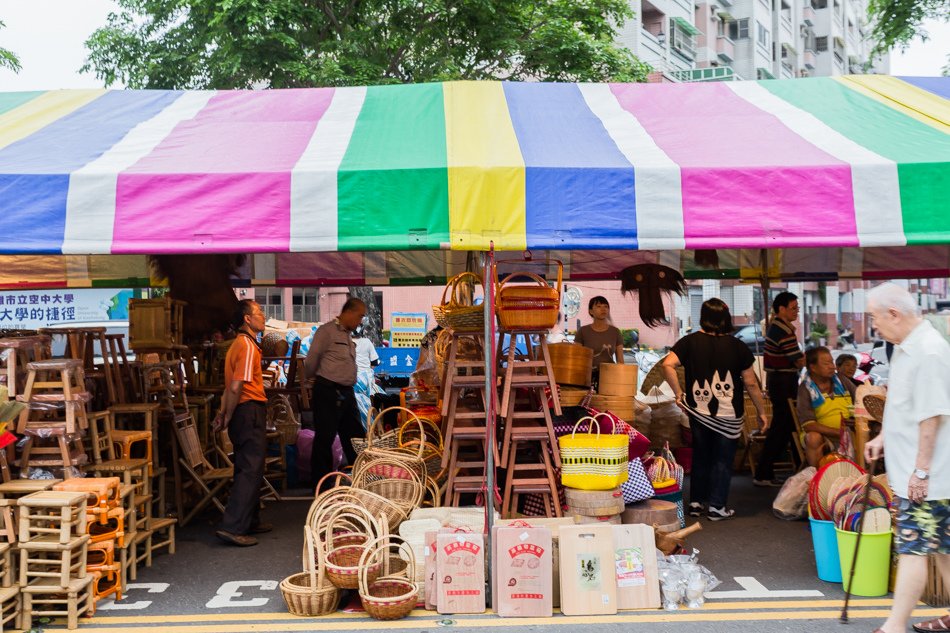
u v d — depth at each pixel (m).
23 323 17.48
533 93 7.23
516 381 5.99
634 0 31.41
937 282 56.25
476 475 6.62
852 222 5.19
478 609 5.08
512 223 5.15
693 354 7.38
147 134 6.20
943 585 5.06
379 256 12.30
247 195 5.16
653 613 5.03
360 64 13.98
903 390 4.30
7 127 6.41
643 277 10.34
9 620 4.80
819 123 6.34
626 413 7.23
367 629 4.82
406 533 5.56
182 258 9.17
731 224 5.20
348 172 5.17
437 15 14.73
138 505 6.36
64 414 5.72
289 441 9.24
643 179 5.21
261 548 6.68
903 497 4.30
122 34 14.72
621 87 7.48
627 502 6.25
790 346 8.91
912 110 6.64
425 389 7.93
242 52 13.56
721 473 7.36
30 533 5.04
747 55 43.31
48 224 5.10
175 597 5.46
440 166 5.17
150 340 7.41
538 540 5.08
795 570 5.88
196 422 8.02
